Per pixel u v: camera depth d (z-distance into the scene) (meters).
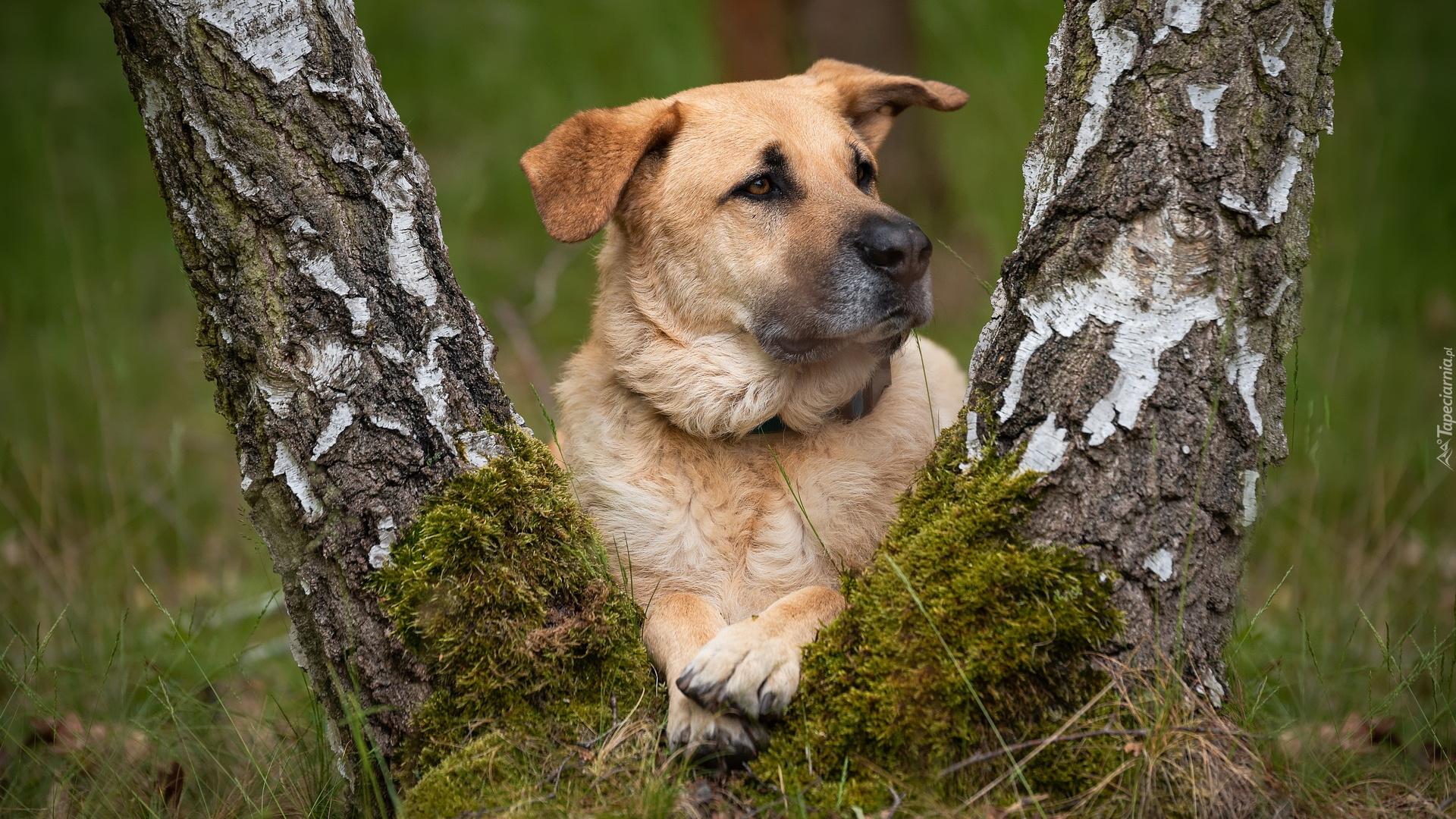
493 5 11.03
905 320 3.69
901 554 2.94
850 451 3.77
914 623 2.77
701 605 3.42
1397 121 9.18
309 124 2.86
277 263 2.87
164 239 9.52
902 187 8.50
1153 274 2.78
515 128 10.16
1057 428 2.82
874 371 3.91
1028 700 2.68
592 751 2.86
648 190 4.04
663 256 3.98
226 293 2.89
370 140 2.94
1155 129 2.79
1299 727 3.14
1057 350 2.86
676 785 2.77
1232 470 2.81
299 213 2.86
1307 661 4.04
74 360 7.25
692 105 4.09
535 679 2.91
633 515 3.68
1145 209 2.79
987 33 9.70
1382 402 6.51
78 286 6.43
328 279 2.89
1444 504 5.80
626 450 3.80
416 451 2.97
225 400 3.02
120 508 5.43
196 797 3.69
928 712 2.68
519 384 7.69
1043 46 9.49
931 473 3.06
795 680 2.90
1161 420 2.76
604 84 10.33
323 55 2.88
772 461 3.74
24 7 11.08
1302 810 2.75
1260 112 2.76
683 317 3.93
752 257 3.81
